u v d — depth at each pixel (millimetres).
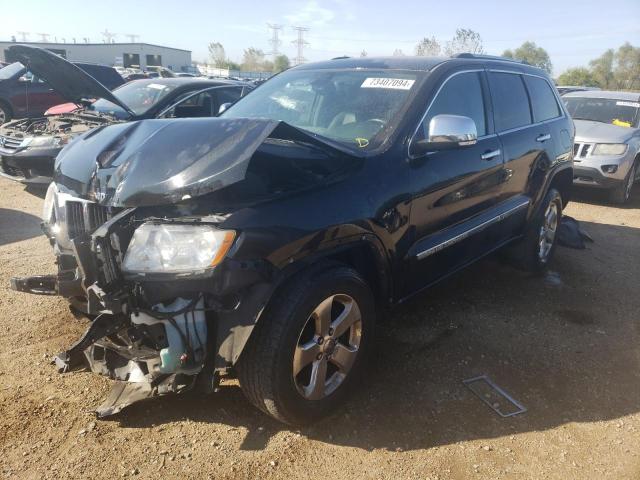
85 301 2695
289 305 2441
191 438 2637
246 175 2486
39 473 2371
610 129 8500
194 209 2336
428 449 2652
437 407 2982
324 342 2674
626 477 2535
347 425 2795
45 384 2980
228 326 2365
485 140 3889
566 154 5223
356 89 3602
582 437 2801
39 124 7570
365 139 3168
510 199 4359
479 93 3986
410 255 3189
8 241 5359
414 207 3129
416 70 3615
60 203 2768
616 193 8336
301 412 2629
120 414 2775
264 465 2490
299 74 4098
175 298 2326
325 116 3494
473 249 3961
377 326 3887
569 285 4918
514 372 3381
